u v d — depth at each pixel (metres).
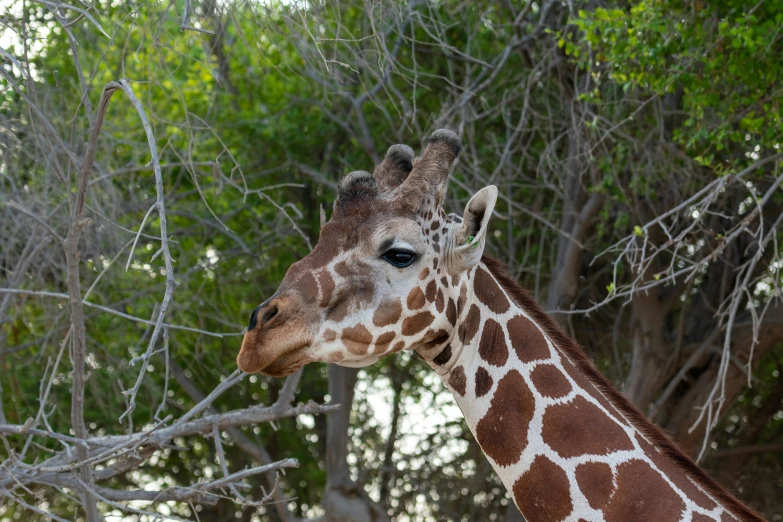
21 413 9.95
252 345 3.55
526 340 3.89
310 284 3.64
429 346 3.86
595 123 7.70
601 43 8.27
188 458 15.04
